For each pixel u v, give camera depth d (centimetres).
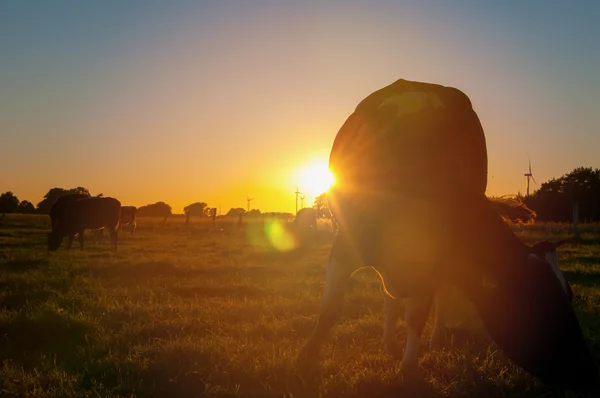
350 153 525
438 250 477
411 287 478
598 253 1742
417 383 534
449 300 760
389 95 521
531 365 509
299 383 539
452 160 491
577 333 507
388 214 473
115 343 664
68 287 1009
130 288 1029
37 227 3484
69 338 697
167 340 676
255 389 527
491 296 511
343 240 527
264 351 622
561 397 516
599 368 559
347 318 802
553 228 2747
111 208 1900
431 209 468
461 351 635
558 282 513
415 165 473
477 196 516
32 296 911
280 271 1309
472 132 532
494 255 503
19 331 699
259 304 875
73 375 552
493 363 600
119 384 530
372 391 527
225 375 554
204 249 1975
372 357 611
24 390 511
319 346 547
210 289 1032
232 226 3928
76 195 1911
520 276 502
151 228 3784
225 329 728
